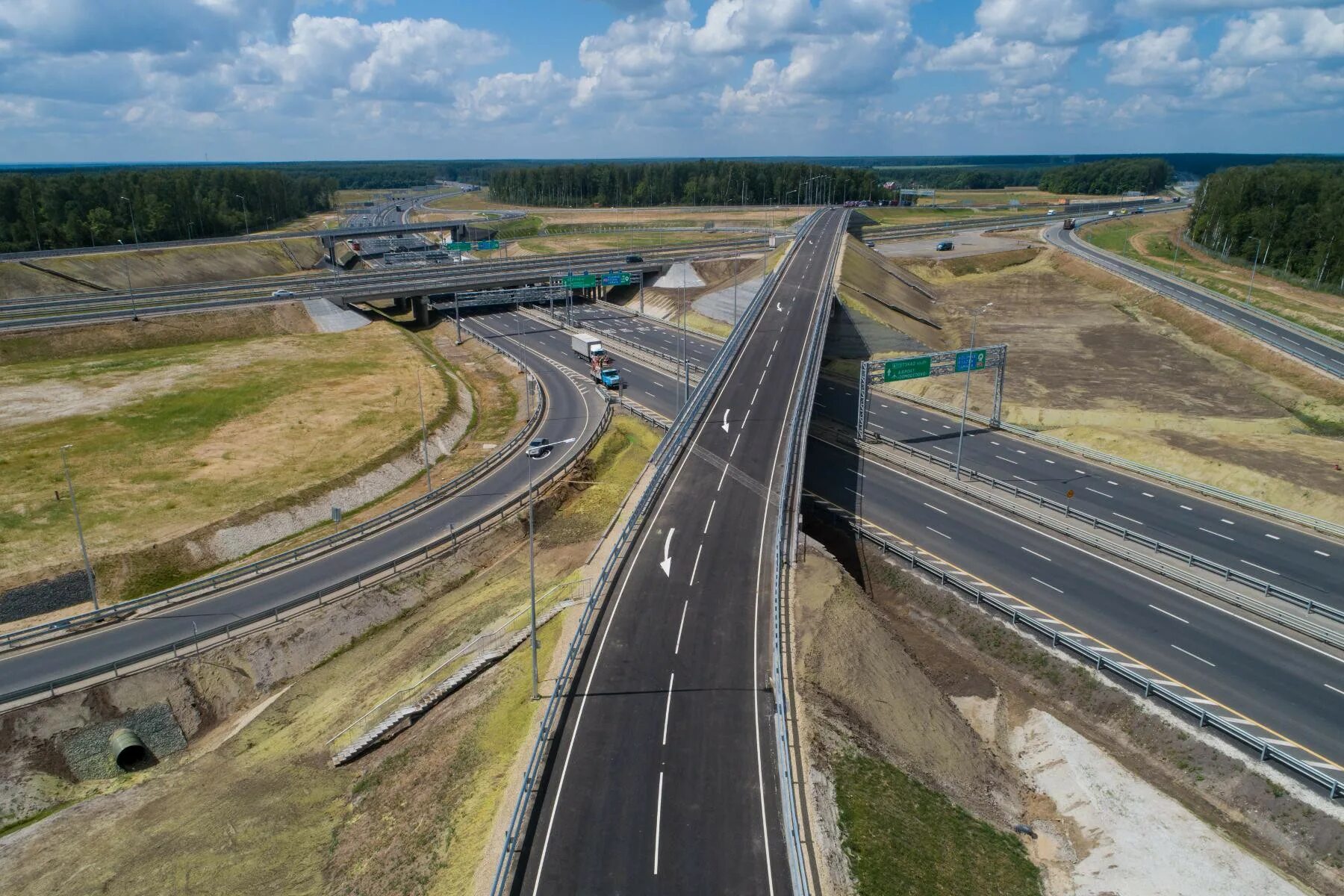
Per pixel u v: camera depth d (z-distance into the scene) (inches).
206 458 3216.0
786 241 7480.3
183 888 1440.7
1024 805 1696.6
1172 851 1536.7
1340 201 6939.0
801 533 2426.2
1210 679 1904.5
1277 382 4205.2
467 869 1272.1
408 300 6392.7
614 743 1529.3
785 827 1328.7
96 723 1882.4
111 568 2436.0
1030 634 2111.2
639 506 2459.4
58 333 4613.7
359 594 2358.5
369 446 3388.3
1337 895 1454.2
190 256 7529.5
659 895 1202.6
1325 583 2276.1
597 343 4643.2
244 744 1907.0
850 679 1793.8
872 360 4736.7
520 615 2148.1
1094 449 3312.0
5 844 1601.9
